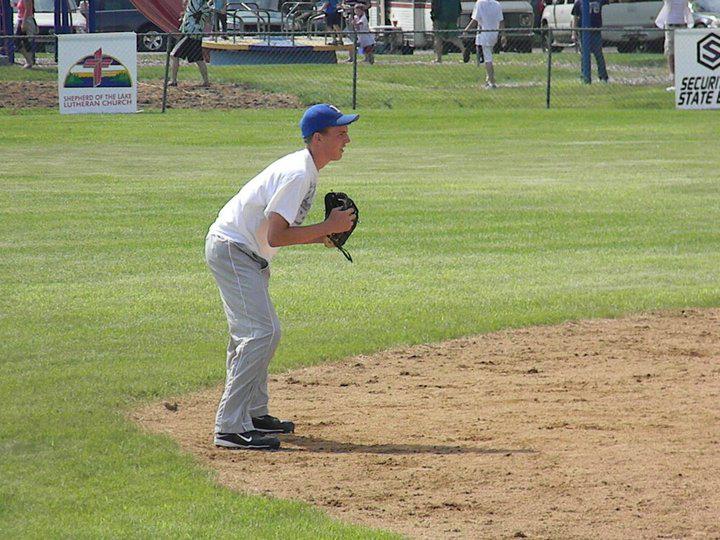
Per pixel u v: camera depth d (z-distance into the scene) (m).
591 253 46.09
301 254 46.00
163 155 77.81
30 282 40.66
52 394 27.20
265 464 22.89
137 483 21.45
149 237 49.47
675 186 63.31
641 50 129.38
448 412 26.64
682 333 34.34
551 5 140.88
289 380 29.44
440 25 133.38
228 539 18.75
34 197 60.06
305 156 22.80
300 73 113.69
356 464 22.88
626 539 18.92
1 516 19.73
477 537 19.03
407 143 83.88
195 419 25.95
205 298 38.38
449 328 34.53
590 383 29.09
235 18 125.31
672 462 22.77
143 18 138.12
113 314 35.97
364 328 34.44
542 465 22.64
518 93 107.31
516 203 57.97
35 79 114.19
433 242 48.28
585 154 77.06
